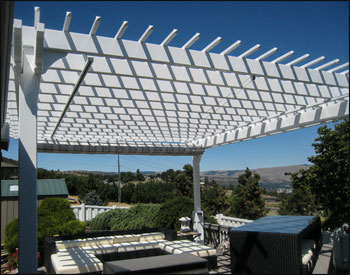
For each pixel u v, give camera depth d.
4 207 9.09
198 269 3.34
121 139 8.61
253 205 13.81
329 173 6.78
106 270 3.30
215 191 16.62
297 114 6.02
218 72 4.44
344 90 5.07
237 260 4.53
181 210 8.57
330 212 7.22
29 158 3.24
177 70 4.18
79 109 5.79
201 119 7.01
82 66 3.62
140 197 21.98
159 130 7.79
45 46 2.95
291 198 10.04
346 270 5.53
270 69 4.01
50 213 7.43
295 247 3.99
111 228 10.08
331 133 6.76
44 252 6.25
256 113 6.45
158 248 6.41
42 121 6.18
